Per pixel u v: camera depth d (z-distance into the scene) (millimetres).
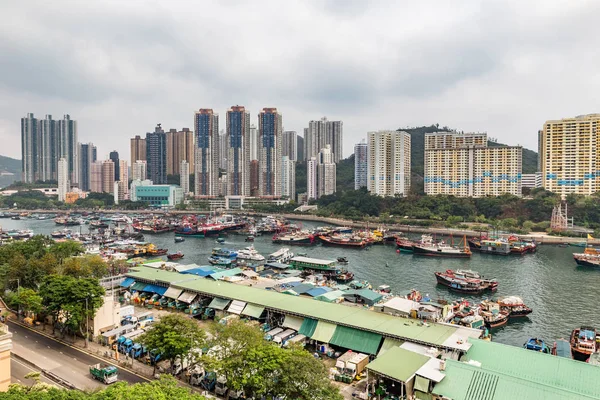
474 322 105438
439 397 61719
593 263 199750
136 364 80062
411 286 165750
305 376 59875
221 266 195500
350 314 93625
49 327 99312
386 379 69500
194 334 75812
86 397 50562
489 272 191000
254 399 66125
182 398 51375
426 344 77125
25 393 51500
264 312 101625
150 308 117375
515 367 68750
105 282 131375
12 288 116938
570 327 118938
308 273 174500
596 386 62688
